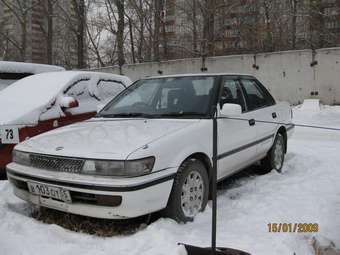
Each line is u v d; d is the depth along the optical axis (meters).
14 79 7.93
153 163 3.43
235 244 3.25
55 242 3.36
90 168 3.38
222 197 4.71
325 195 4.64
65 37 26.75
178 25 21.48
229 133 4.50
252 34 19.97
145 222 3.73
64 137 3.99
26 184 3.81
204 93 4.59
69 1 24.69
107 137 3.79
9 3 23.33
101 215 3.36
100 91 7.07
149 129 3.93
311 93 14.69
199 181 3.99
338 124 11.62
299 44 20.34
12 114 5.53
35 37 26.77
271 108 5.79
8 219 3.80
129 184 3.24
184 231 3.53
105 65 24.22
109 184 3.26
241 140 4.77
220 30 20.44
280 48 20.28
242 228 3.67
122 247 3.22
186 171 3.76
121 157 3.31
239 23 20.47
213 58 16.42
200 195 4.01
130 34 22.64
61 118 5.98
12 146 5.34
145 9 21.83
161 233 3.38
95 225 3.72
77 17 22.34
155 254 3.02
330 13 19.88
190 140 3.88
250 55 15.70
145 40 22.36
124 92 5.26
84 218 3.87
